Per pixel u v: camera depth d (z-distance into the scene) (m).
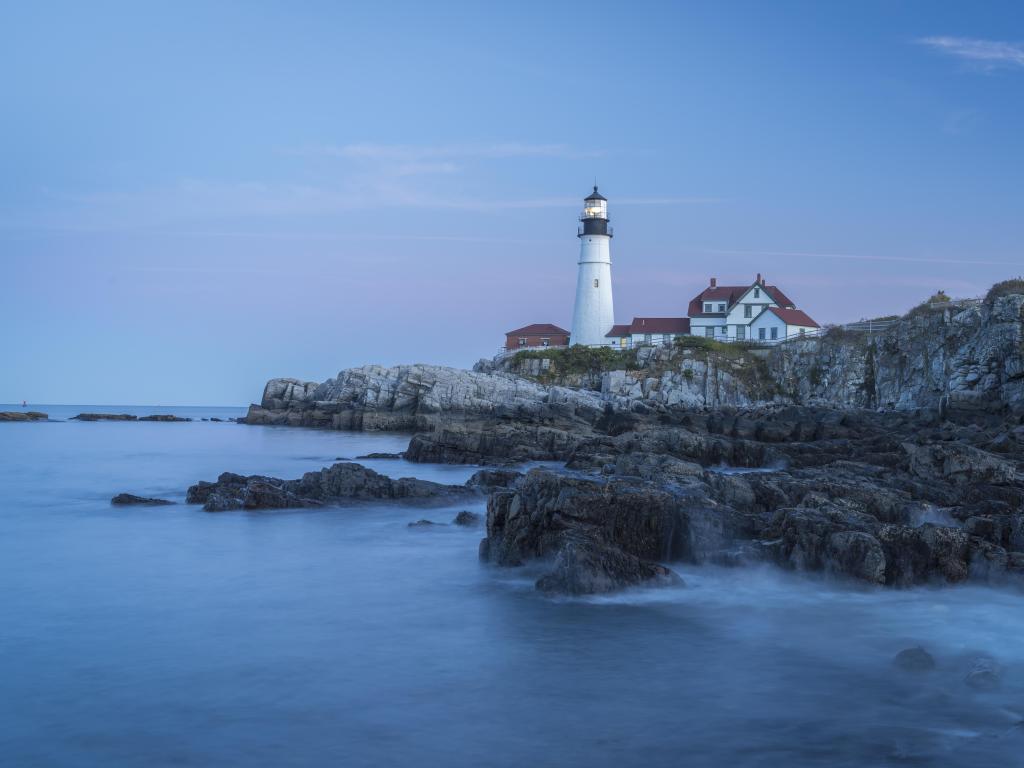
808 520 18.67
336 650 14.37
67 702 12.09
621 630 15.31
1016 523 18.72
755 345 87.00
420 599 17.61
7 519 27.19
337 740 10.89
